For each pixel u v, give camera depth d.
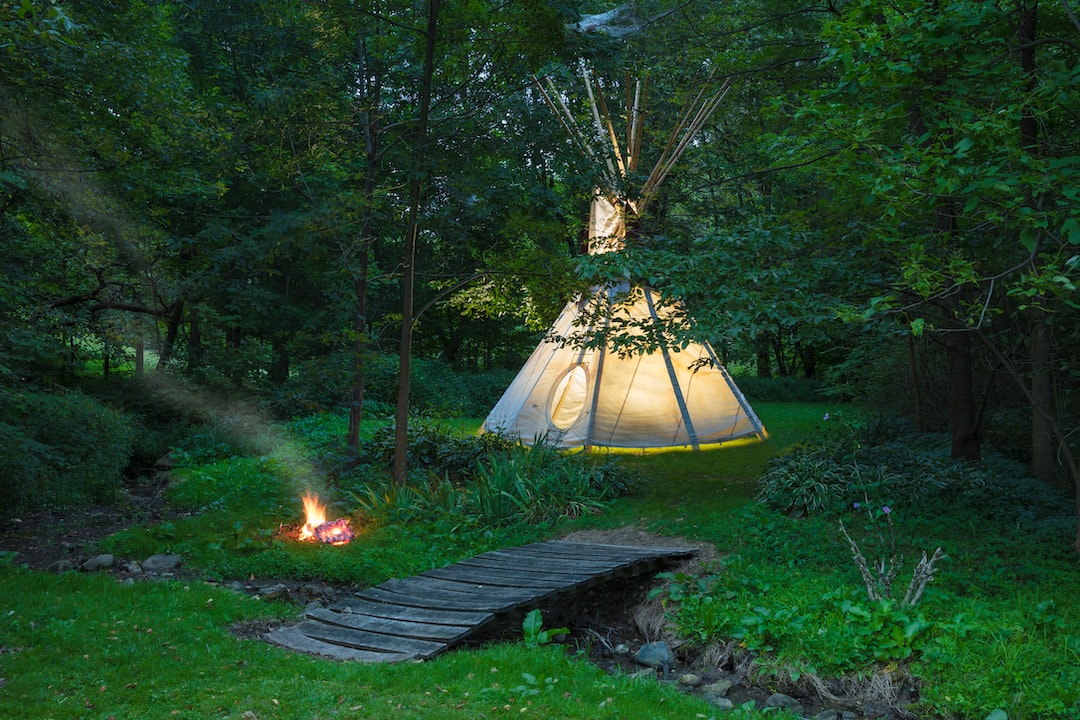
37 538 10.89
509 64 13.12
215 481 14.26
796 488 11.88
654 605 8.93
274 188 15.77
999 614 7.34
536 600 8.16
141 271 14.55
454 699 5.76
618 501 13.18
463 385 28.12
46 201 12.34
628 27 16.34
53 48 9.87
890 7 7.86
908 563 8.90
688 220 22.84
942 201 8.18
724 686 6.95
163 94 11.91
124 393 18.92
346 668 6.47
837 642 7.07
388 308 31.88
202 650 6.72
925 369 17.28
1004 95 7.27
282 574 9.66
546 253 13.27
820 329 11.07
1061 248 7.31
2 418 11.84
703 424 18.19
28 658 6.20
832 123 7.61
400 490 12.78
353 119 13.89
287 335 23.78
